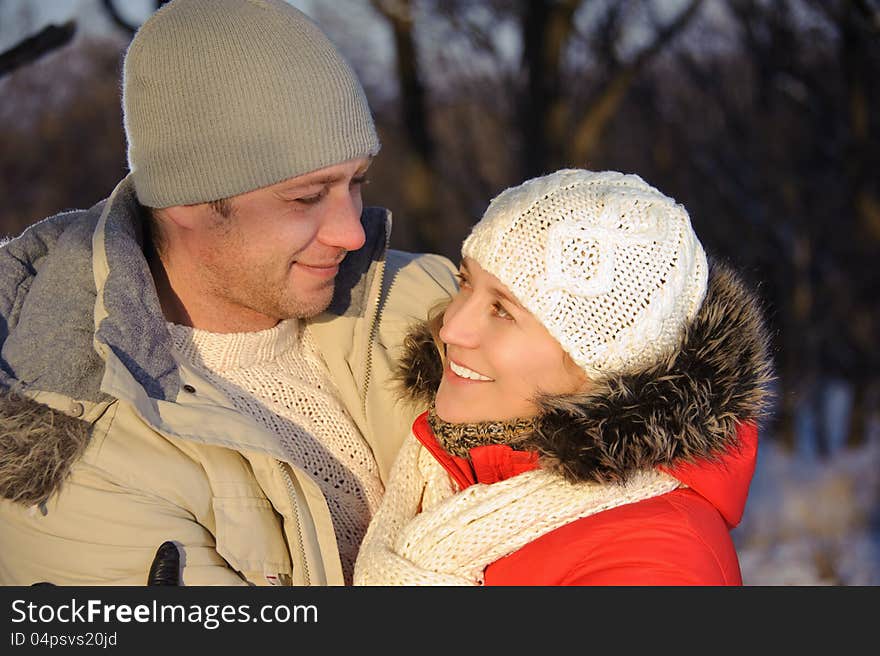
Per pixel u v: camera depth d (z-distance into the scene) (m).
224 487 2.48
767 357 2.37
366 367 2.82
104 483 2.36
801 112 15.86
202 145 2.49
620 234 2.23
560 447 2.19
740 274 2.47
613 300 2.21
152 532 2.38
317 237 2.58
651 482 2.25
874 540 10.34
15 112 20.09
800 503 11.56
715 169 16.31
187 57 2.48
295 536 2.50
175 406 2.42
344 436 2.77
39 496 2.30
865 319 15.21
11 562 2.41
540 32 13.34
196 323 2.69
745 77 16.44
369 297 2.85
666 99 16.94
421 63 14.72
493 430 2.35
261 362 2.73
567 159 13.59
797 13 15.48
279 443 2.53
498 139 16.61
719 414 2.23
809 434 14.97
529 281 2.24
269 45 2.48
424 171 14.72
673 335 2.25
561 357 2.27
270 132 2.47
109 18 4.68
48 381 2.39
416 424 2.60
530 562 2.22
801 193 15.60
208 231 2.55
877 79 14.87
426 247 14.77
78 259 2.49
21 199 20.73
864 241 15.26
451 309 2.41
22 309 2.49
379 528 2.50
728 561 2.19
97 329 2.39
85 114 20.34
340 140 2.53
